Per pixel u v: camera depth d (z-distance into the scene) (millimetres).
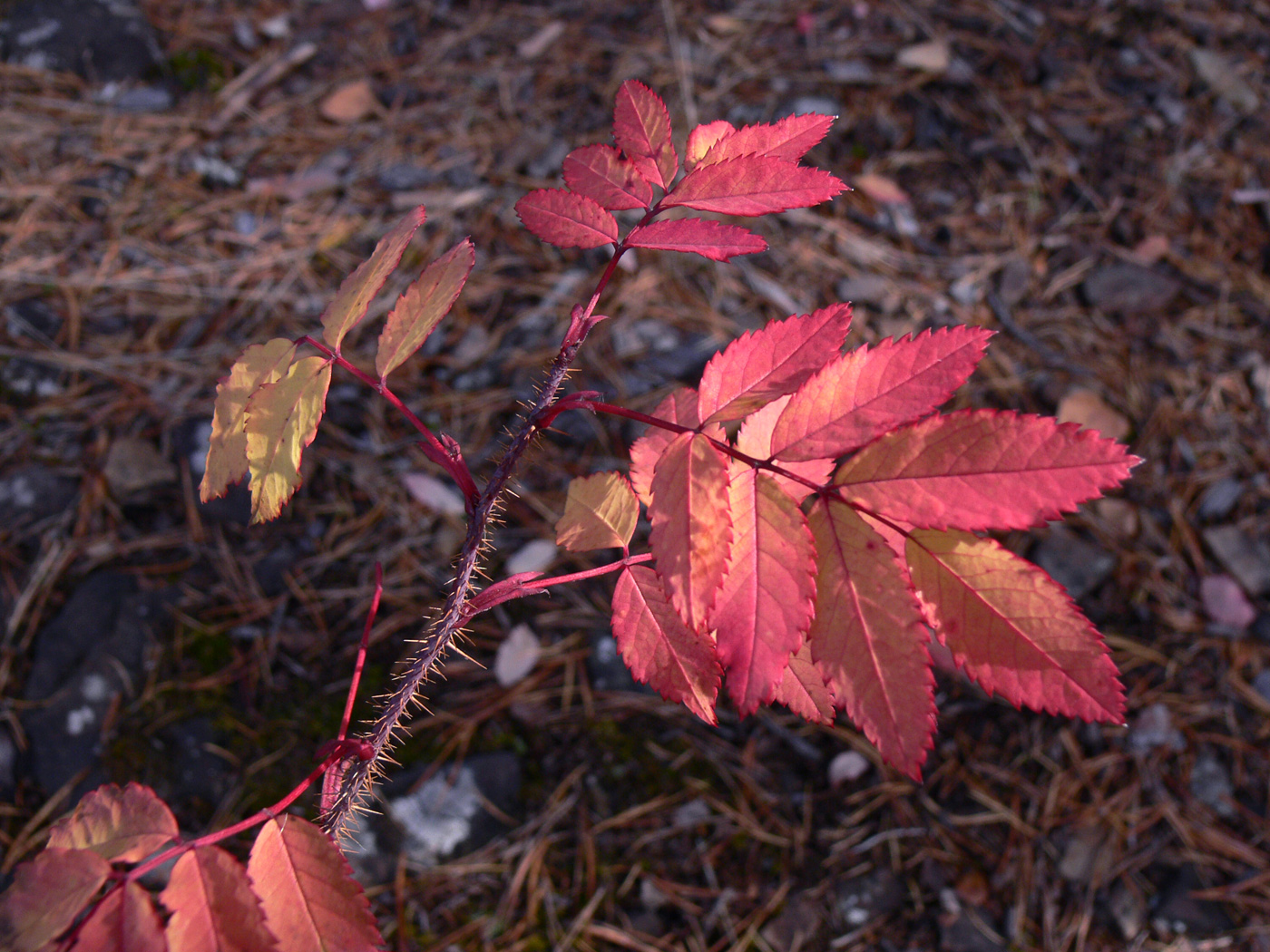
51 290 619
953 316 667
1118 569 572
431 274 243
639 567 256
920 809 501
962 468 207
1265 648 547
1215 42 830
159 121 712
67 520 541
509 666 529
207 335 617
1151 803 501
